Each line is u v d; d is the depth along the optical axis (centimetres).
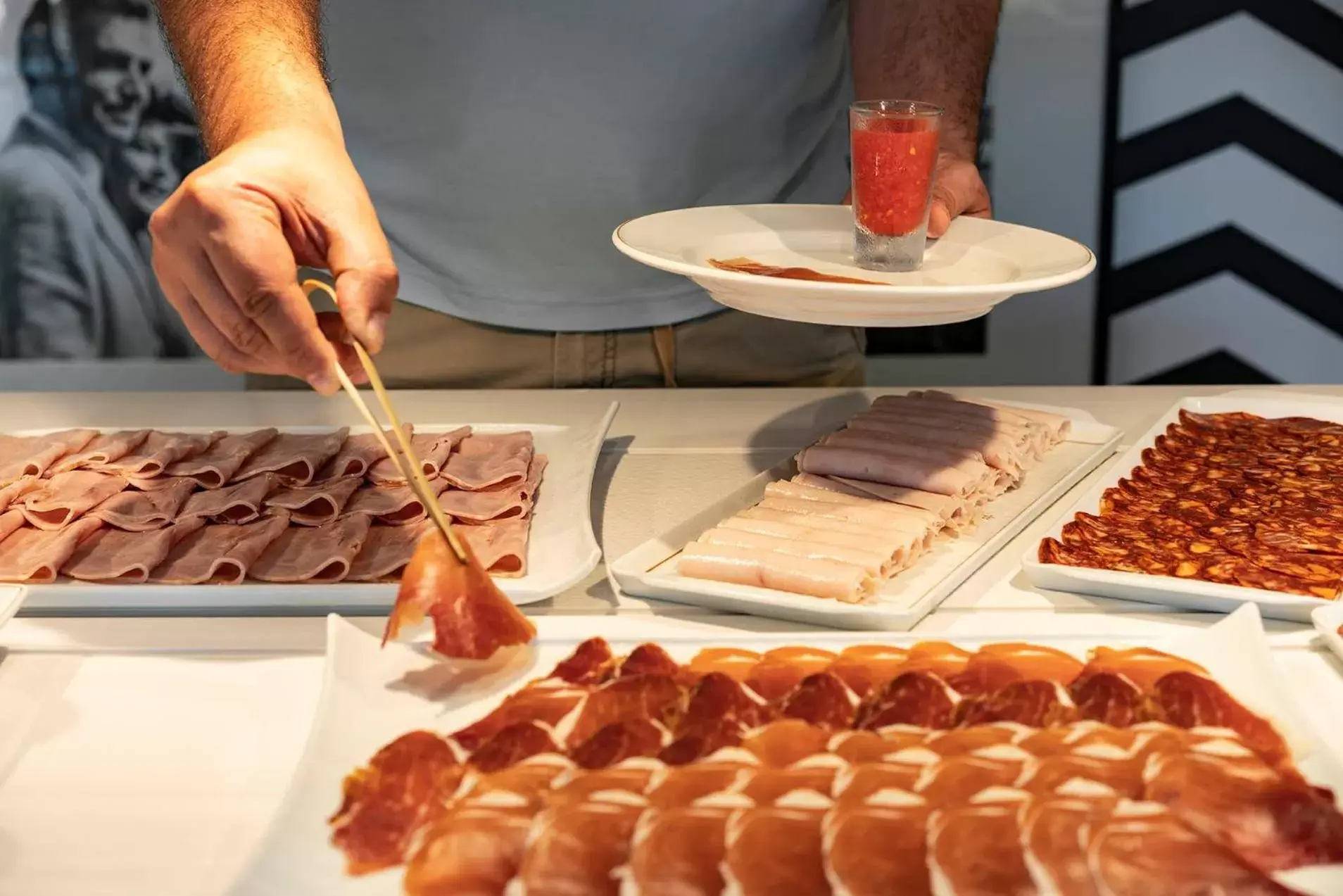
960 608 94
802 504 106
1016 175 270
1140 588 94
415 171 150
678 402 143
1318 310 278
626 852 64
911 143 112
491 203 151
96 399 141
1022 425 121
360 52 146
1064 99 265
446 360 157
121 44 241
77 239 252
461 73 146
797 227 127
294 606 95
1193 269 277
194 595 93
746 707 77
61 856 68
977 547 103
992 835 64
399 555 98
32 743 78
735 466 124
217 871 67
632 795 69
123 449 115
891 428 119
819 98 161
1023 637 86
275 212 91
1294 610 90
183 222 88
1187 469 118
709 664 82
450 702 80
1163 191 272
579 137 148
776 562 94
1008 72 264
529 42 145
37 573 95
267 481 108
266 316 87
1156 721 75
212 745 78
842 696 78
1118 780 69
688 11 146
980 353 283
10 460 115
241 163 93
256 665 87
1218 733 74
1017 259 115
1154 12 260
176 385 262
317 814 69
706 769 71
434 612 82
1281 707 76
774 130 156
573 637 88
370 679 81
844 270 117
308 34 118
